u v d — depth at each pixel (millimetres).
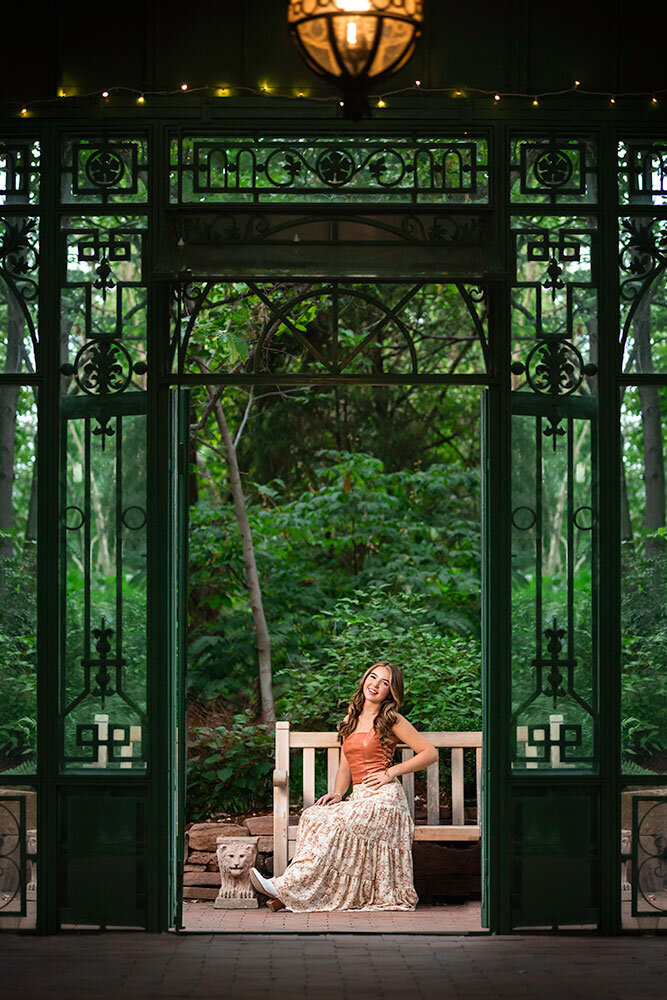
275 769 6770
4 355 5656
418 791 7688
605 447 5613
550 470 5633
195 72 5633
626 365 5676
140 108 5621
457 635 8961
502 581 5574
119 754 5523
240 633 9547
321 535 10102
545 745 5562
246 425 10648
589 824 5543
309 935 5504
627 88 5691
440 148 5641
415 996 4391
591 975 4699
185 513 5609
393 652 8094
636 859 5535
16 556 5621
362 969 4809
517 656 5590
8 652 5582
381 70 3742
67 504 5613
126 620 5562
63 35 5652
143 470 5598
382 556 10180
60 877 5473
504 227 5613
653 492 5676
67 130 5633
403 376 5574
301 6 3691
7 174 5676
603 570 5590
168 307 5652
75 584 5586
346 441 10742
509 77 5664
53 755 5500
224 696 9398
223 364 8617
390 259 5559
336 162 5633
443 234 5617
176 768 5617
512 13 5676
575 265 5672
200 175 5617
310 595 9875
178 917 5523
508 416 5602
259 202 5613
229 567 9609
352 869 6363
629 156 5699
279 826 6676
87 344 5637
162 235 5590
